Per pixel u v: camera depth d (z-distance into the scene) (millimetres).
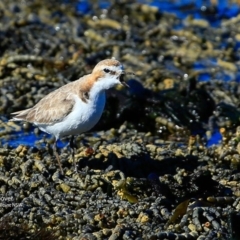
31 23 21938
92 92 12836
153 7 23203
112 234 11336
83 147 14758
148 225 11781
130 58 20016
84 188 12906
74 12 23062
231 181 13531
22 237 11461
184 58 20375
